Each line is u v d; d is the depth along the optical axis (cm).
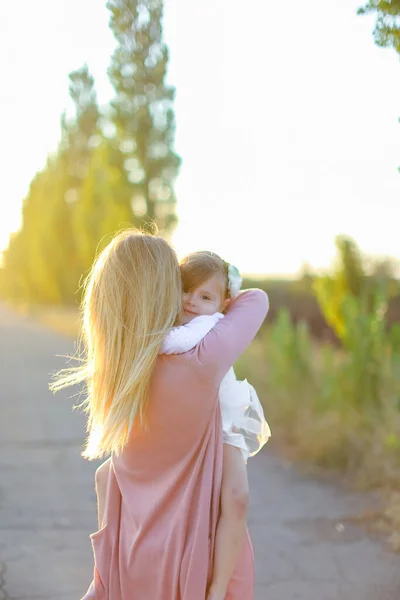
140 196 2341
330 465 612
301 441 661
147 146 2253
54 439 754
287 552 425
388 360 652
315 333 1420
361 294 758
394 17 428
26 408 947
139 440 204
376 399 644
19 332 2634
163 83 2136
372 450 578
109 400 204
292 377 776
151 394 199
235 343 200
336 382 674
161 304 202
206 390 196
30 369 1412
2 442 738
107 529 216
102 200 2627
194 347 198
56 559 412
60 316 3073
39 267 3656
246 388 216
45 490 561
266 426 224
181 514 197
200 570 193
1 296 6812
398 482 531
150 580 200
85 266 2772
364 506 507
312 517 489
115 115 2189
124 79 2088
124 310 202
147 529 202
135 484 210
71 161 3484
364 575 388
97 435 208
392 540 436
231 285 220
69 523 478
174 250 213
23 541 441
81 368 240
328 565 404
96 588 213
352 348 669
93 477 604
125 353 200
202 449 200
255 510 507
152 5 1905
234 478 202
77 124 3444
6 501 529
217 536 198
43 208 3712
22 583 375
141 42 1978
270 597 361
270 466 630
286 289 1677
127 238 210
